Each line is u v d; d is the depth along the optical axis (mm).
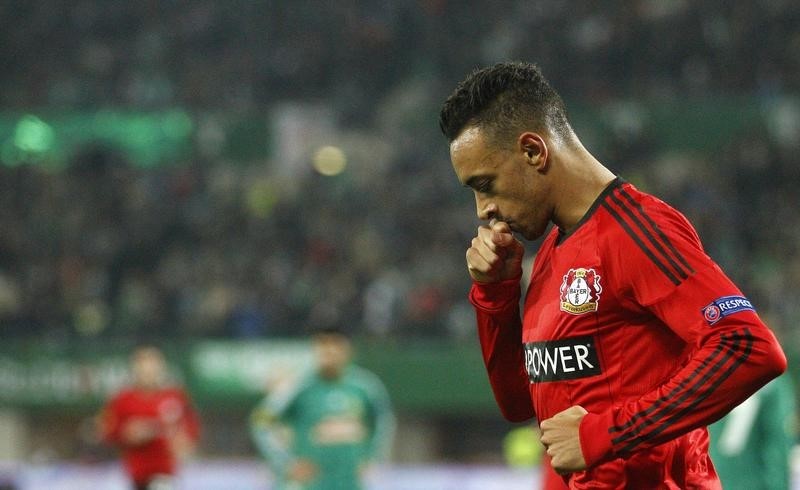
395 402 60312
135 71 90750
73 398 64375
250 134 82000
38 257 75750
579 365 10898
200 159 82312
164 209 78312
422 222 74000
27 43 92250
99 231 77375
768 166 72375
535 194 11039
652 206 10711
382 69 86312
